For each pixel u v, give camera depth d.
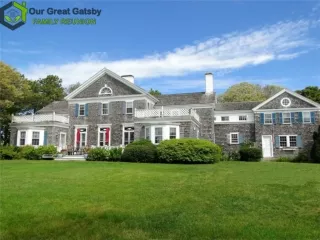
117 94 31.36
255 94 56.75
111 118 31.17
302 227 6.41
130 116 30.61
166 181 12.16
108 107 31.45
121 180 12.36
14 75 32.84
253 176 13.81
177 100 34.16
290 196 9.30
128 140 30.27
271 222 6.75
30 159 26.98
